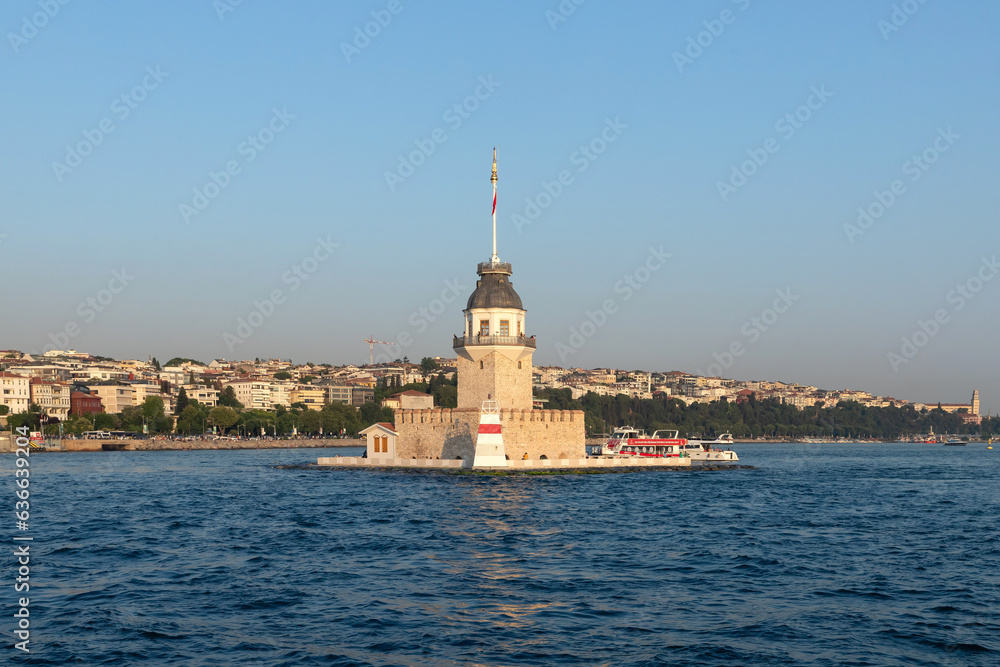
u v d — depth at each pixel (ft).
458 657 165.68
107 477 624.18
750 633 180.14
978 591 216.54
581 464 612.70
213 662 162.71
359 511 376.07
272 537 301.02
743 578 231.50
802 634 179.42
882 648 170.60
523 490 471.21
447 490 470.39
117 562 253.44
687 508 395.55
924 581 228.22
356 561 254.47
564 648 170.71
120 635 178.09
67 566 247.29
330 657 165.58
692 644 172.55
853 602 205.57
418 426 622.54
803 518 363.15
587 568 244.42
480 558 259.60
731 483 561.02
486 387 598.75
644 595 211.82
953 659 164.86
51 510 390.83
